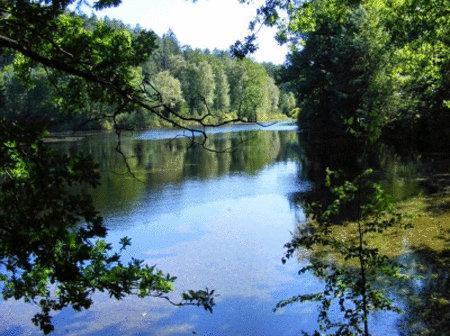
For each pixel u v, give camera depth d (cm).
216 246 1598
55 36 594
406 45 1691
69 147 4831
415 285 1106
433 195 1923
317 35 4022
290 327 1008
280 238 1641
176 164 3609
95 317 1116
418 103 3097
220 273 1350
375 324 955
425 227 1520
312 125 4956
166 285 514
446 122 2970
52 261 440
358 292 588
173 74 10156
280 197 2283
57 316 1129
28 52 445
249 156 3991
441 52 1777
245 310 1109
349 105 3703
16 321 1112
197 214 2044
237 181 2784
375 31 3394
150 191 2558
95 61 580
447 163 2578
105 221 1964
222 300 1173
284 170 3078
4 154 439
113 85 488
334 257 1359
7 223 435
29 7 501
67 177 451
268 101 11031
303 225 1773
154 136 6281
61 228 439
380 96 3070
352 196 572
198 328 1041
